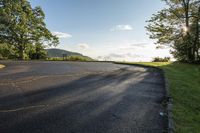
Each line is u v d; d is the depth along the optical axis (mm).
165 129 5727
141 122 6168
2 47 46188
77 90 9633
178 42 29688
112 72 15820
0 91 9047
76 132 5426
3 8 47562
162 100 8422
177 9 30094
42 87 9992
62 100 8031
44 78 12406
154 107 7531
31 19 50719
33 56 50875
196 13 29000
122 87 10594
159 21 31453
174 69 18922
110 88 10266
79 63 24641
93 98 8430
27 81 11359
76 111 6914
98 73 15070
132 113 6883
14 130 5465
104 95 8938
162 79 13219
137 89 10227
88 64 22984
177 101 8289
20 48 49594
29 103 7562
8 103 7496
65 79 12281
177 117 6457
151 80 12734
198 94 9781
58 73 14531
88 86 10547
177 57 29766
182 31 29828
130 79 12922
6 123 5867
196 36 27938
